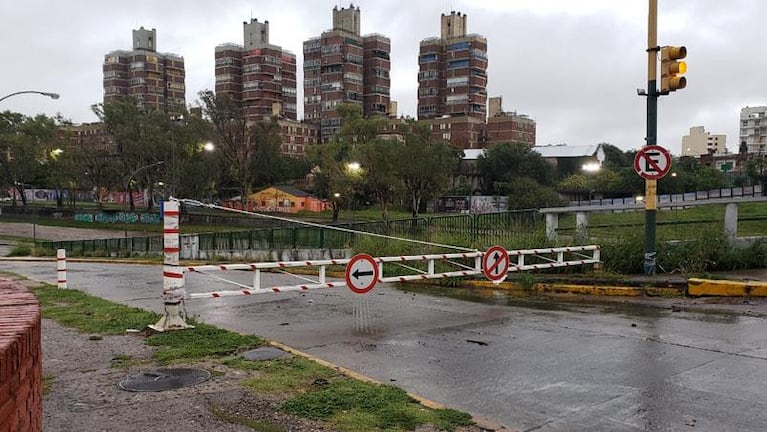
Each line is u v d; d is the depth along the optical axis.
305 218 78.81
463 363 7.00
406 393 5.64
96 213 82.19
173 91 186.25
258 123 89.88
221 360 6.82
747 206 35.72
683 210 26.45
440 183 63.50
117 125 85.88
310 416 4.97
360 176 64.88
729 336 7.95
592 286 12.06
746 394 5.66
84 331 8.57
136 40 186.62
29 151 91.88
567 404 5.50
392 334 8.73
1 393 2.18
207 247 32.50
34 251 43.06
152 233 71.38
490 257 11.55
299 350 7.78
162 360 6.83
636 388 5.91
